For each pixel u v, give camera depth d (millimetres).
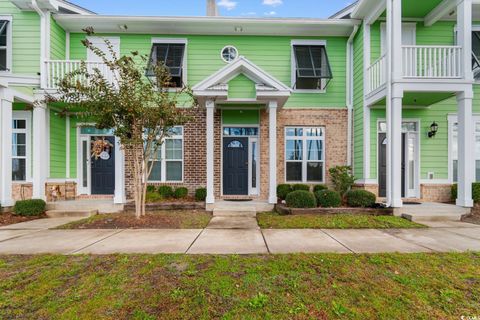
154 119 6402
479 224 6391
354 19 9086
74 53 9547
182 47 9625
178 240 4863
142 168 7027
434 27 9094
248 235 5246
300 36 9828
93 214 7695
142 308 2572
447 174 9023
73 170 9492
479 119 9031
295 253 4031
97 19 9125
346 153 9672
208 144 7914
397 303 2676
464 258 3832
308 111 9680
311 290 2908
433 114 9102
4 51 8875
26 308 2586
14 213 7277
